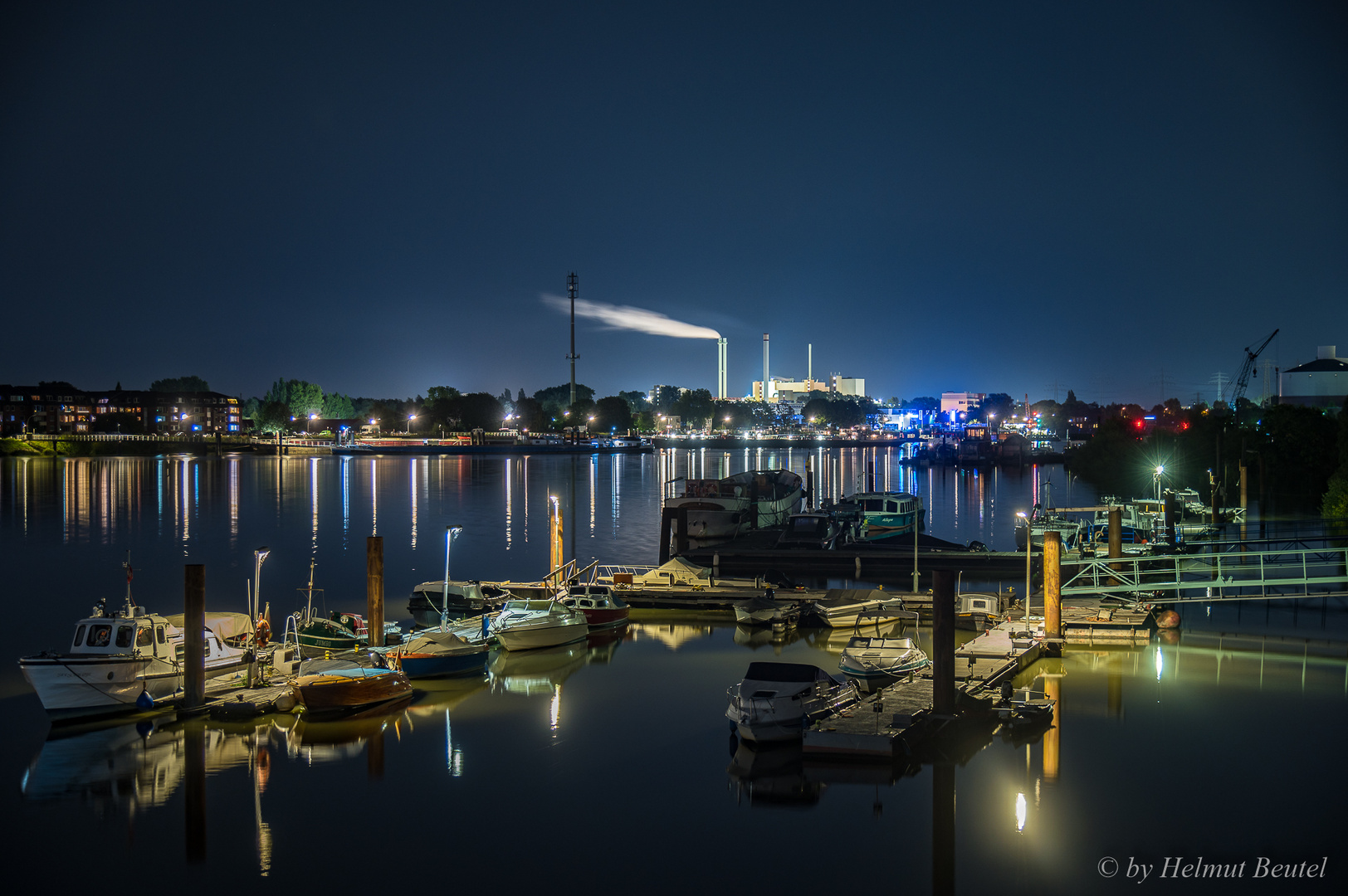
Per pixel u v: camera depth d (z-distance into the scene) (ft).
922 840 97.19
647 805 105.50
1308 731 125.70
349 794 108.68
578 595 193.16
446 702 143.13
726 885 88.84
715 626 200.95
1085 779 110.83
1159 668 157.38
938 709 122.83
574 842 97.09
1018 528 295.28
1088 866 92.02
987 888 88.28
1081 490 564.30
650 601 216.13
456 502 483.92
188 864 92.68
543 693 148.15
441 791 109.19
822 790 108.99
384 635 164.25
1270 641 175.52
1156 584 189.78
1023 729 126.41
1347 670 155.43
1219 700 139.13
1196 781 110.22
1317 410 482.69
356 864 92.84
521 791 109.29
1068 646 172.55
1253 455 473.26
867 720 120.37
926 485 618.03
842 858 93.71
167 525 379.14
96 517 409.49
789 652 175.52
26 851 95.09
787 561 263.49
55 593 234.79
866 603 201.67
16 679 152.66
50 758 117.91
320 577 257.14
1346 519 329.93
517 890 88.02
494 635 174.91
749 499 337.11
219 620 149.38
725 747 122.83
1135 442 609.42
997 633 171.83
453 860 93.40
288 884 89.15
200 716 131.95
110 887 88.69
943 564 256.52
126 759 118.21
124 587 244.01
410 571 269.44
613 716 136.15
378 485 602.44
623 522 398.62
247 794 108.58
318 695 132.05
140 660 132.16
